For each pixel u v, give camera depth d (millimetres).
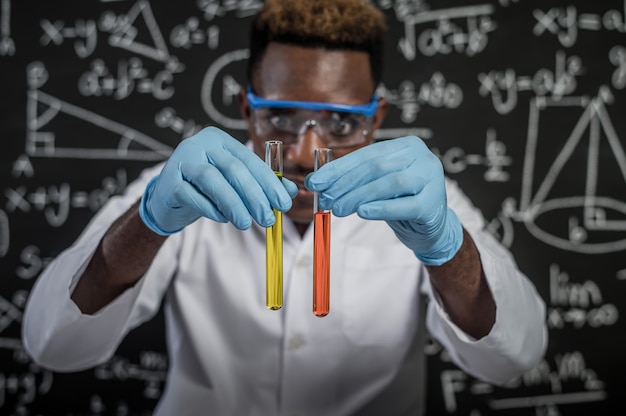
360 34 923
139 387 1539
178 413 1107
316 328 1083
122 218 811
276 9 929
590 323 1522
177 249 1125
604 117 1511
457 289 813
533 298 942
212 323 1113
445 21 1525
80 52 1535
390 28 1532
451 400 1536
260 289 1096
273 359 1091
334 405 1114
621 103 1512
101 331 901
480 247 847
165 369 1538
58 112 1533
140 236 777
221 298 1109
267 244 637
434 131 1531
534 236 1521
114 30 1538
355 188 678
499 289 819
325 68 890
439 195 710
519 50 1517
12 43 1534
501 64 1520
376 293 1109
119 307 868
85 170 1538
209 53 1543
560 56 1514
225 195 643
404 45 1532
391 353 1110
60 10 1535
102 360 991
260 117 936
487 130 1521
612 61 1512
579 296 1519
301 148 895
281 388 1095
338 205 660
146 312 1085
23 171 1536
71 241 1537
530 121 1518
